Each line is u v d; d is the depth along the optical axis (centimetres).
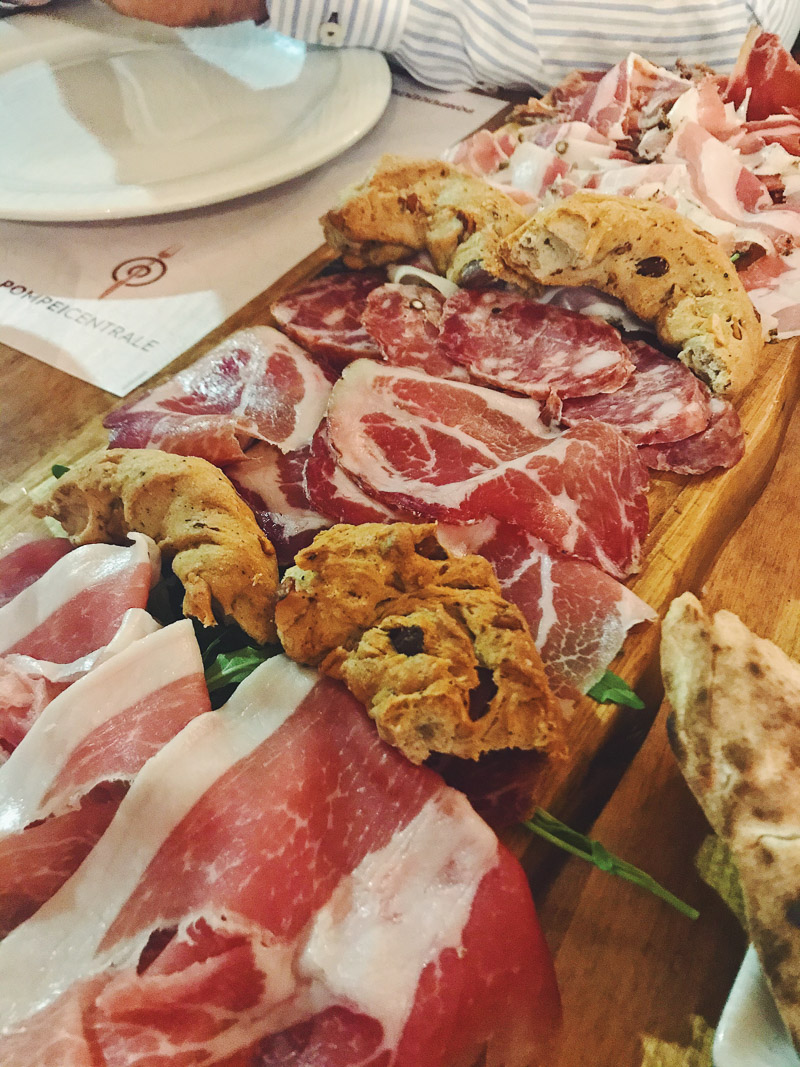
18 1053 21
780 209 45
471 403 35
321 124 49
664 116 48
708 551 35
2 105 52
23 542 31
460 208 39
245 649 28
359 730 25
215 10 57
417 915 23
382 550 26
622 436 33
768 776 24
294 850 24
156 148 49
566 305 39
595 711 28
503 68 57
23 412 37
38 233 46
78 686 25
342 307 40
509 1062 23
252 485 33
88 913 23
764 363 39
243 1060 22
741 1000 22
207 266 44
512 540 31
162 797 24
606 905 26
